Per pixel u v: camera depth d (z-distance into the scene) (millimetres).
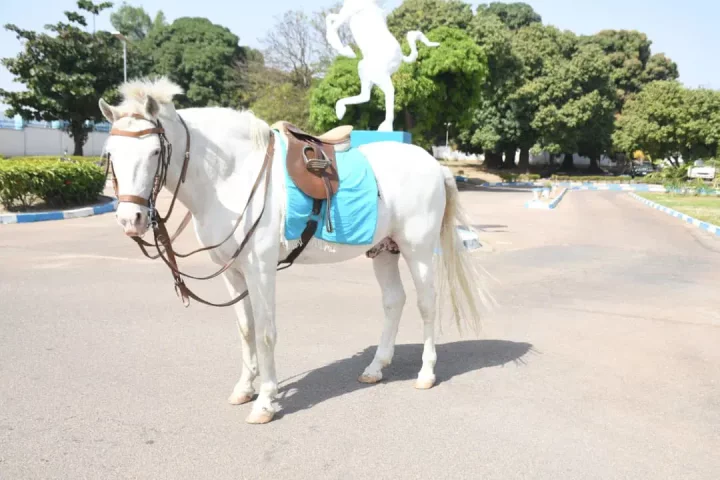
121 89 3326
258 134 3742
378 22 10062
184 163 3486
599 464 3262
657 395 4262
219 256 3725
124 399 4031
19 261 8758
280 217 3732
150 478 3053
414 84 26453
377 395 4199
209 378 4449
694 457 3365
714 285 8320
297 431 3613
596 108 41656
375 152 4301
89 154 42156
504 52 35125
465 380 4520
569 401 4129
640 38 52000
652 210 21688
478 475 3127
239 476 3082
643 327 6074
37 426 3600
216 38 46156
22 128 36844
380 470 3162
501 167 49000
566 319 6363
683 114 39688
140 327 5684
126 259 9180
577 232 14250
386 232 4211
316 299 6973
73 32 34969
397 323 4598
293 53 36250
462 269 4641
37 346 5055
